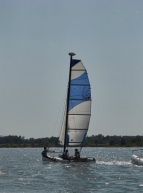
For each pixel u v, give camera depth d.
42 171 118.38
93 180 100.25
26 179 102.19
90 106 135.62
